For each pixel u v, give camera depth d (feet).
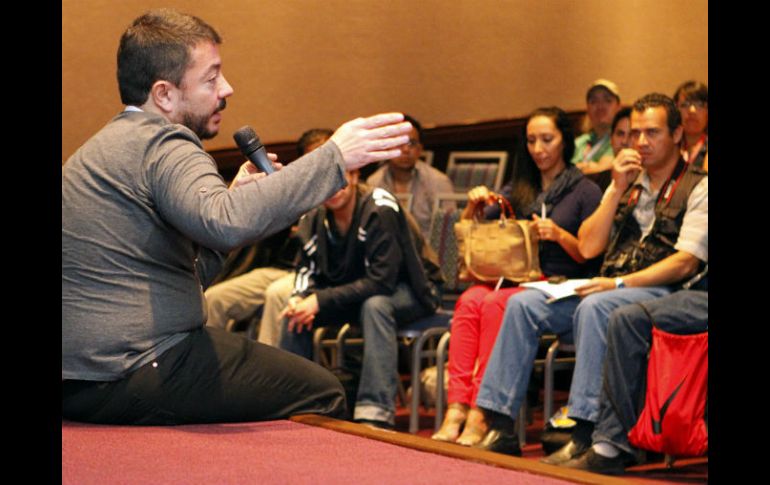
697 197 11.78
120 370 7.68
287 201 7.43
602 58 23.32
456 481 6.05
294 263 16.70
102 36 21.68
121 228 7.81
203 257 8.80
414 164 19.20
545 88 23.63
